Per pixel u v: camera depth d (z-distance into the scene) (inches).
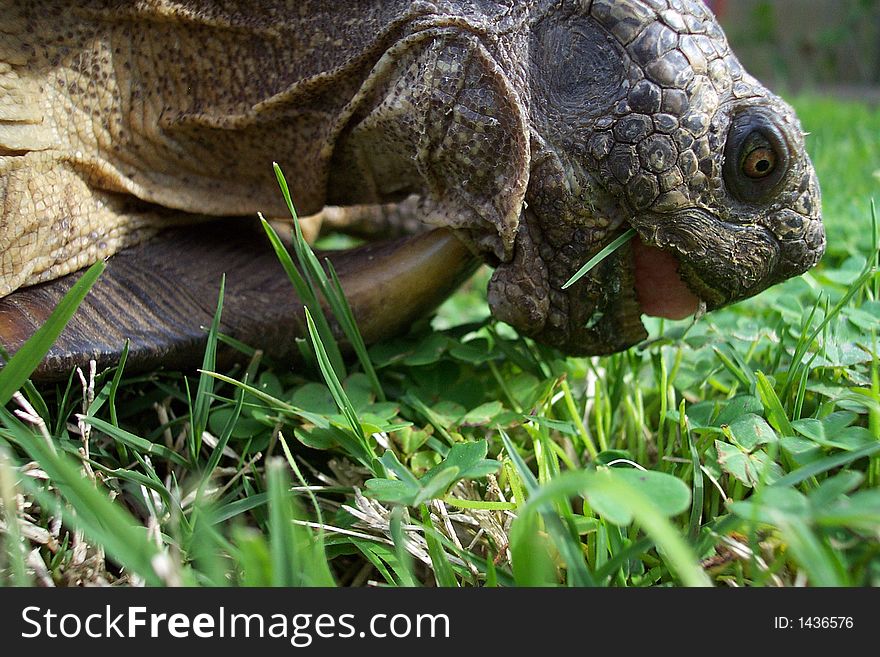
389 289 6.3
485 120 5.7
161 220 6.7
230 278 6.5
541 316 6.1
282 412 5.9
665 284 6.1
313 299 6.1
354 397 6.1
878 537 4.4
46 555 5.0
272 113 6.3
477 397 6.4
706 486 5.4
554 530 4.4
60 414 5.6
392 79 6.0
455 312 10.1
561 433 6.3
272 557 4.2
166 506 5.3
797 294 7.5
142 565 4.1
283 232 7.4
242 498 5.6
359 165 6.5
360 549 5.0
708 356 6.8
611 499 4.1
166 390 6.2
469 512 5.3
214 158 6.7
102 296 6.1
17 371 5.1
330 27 6.1
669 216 5.7
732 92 5.6
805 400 6.0
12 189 5.9
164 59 6.4
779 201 5.7
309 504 5.6
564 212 5.8
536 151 5.7
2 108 5.9
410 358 6.5
